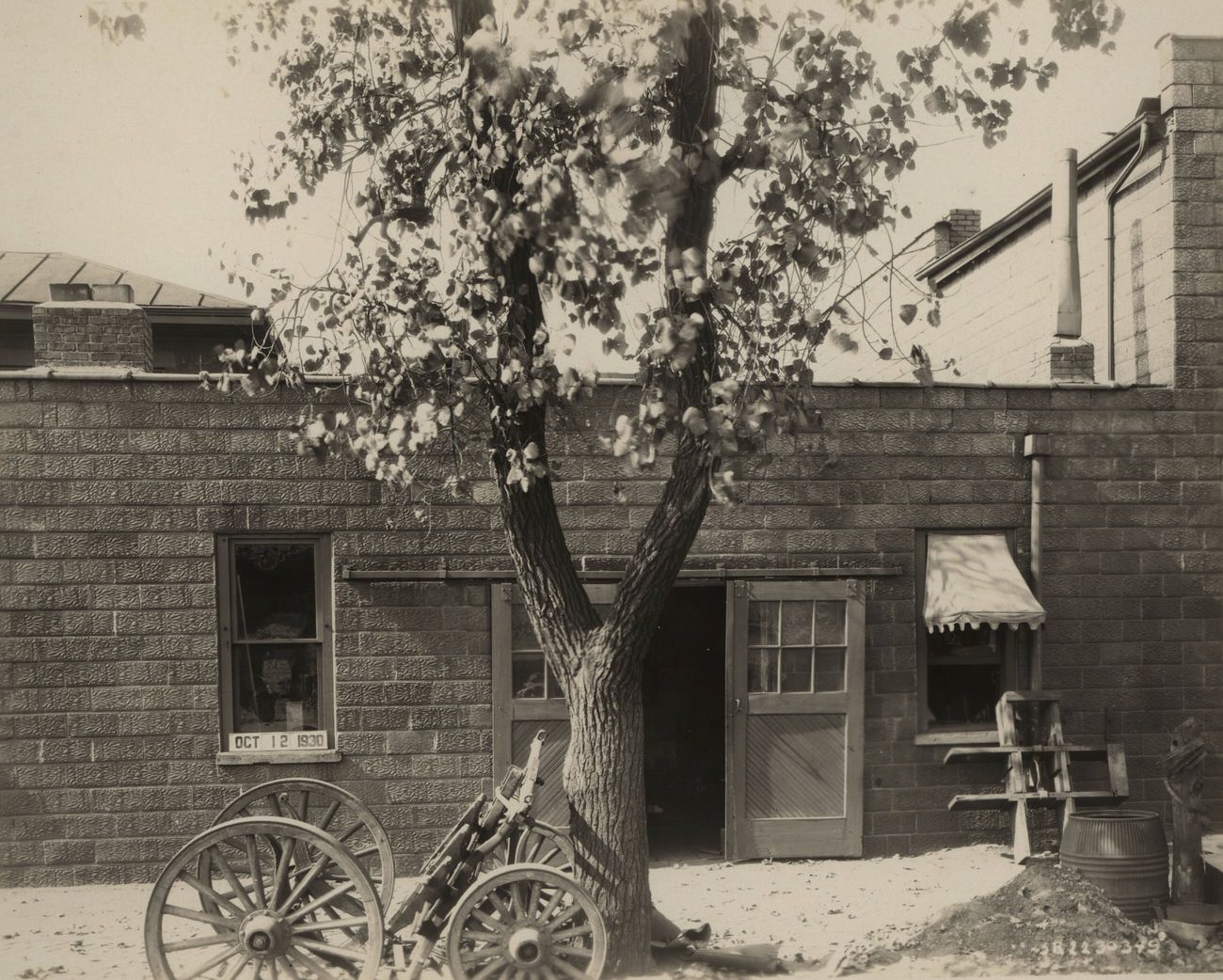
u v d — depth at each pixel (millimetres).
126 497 8555
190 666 8570
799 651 9148
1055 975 6305
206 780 8547
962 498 9336
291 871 5738
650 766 12773
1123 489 9477
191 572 8594
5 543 8453
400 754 8711
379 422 6359
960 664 9438
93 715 8477
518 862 6074
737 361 6074
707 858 9219
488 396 6082
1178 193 9898
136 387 8578
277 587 8758
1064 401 9461
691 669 12914
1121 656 9414
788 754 9070
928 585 9242
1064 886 7168
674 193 4934
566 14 5215
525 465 5840
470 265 5844
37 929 7297
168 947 5391
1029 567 9383
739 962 6375
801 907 7715
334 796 6273
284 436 8664
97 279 15914
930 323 5863
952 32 5781
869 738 9164
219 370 15273
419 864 8680
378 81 6770
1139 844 7199
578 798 6113
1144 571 9461
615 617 6148
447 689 8773
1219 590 9508
